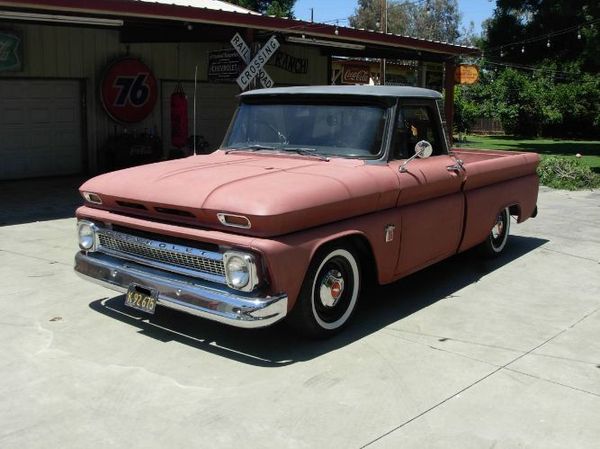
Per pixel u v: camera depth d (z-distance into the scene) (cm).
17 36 1306
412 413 371
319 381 409
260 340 475
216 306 418
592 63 3541
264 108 580
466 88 3834
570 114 3616
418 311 549
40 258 702
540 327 516
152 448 332
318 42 1434
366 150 518
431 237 559
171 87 1620
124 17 1084
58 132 1431
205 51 1659
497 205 675
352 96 534
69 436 343
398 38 1573
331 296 472
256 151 562
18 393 391
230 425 355
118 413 368
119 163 1477
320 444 337
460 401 386
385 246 503
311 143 542
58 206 1046
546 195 1294
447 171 576
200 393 392
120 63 1477
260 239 410
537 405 383
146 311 455
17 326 499
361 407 377
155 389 397
